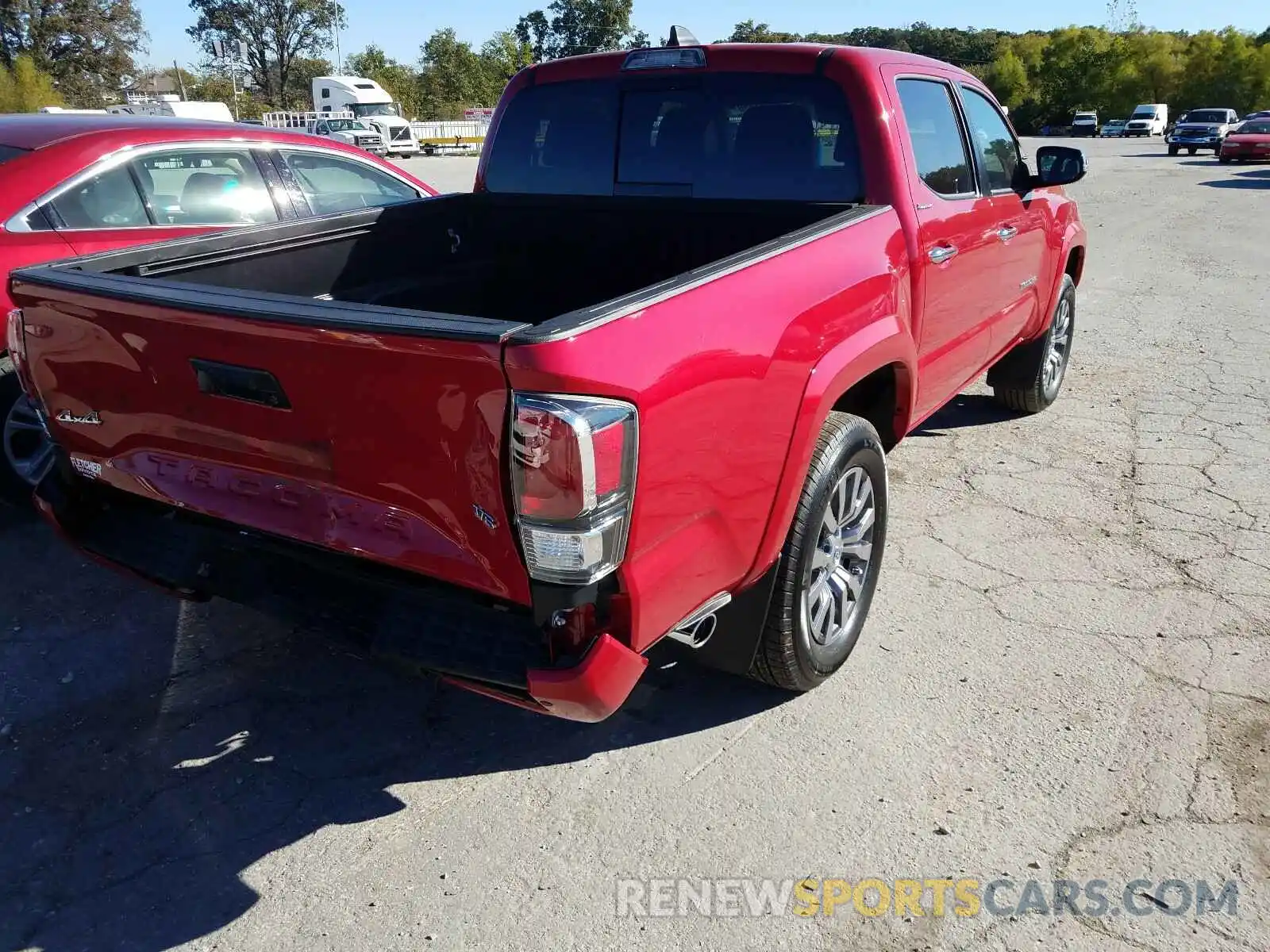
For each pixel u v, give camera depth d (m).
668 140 3.99
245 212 5.21
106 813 2.70
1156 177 26.12
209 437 2.50
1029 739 2.99
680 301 2.29
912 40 121.62
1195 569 4.07
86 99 57.78
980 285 4.32
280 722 3.12
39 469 4.39
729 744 2.99
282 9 75.62
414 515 2.21
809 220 3.50
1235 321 8.60
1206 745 2.96
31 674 3.34
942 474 5.10
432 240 4.07
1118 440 5.60
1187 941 2.28
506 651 2.18
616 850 2.57
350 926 2.34
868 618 3.69
